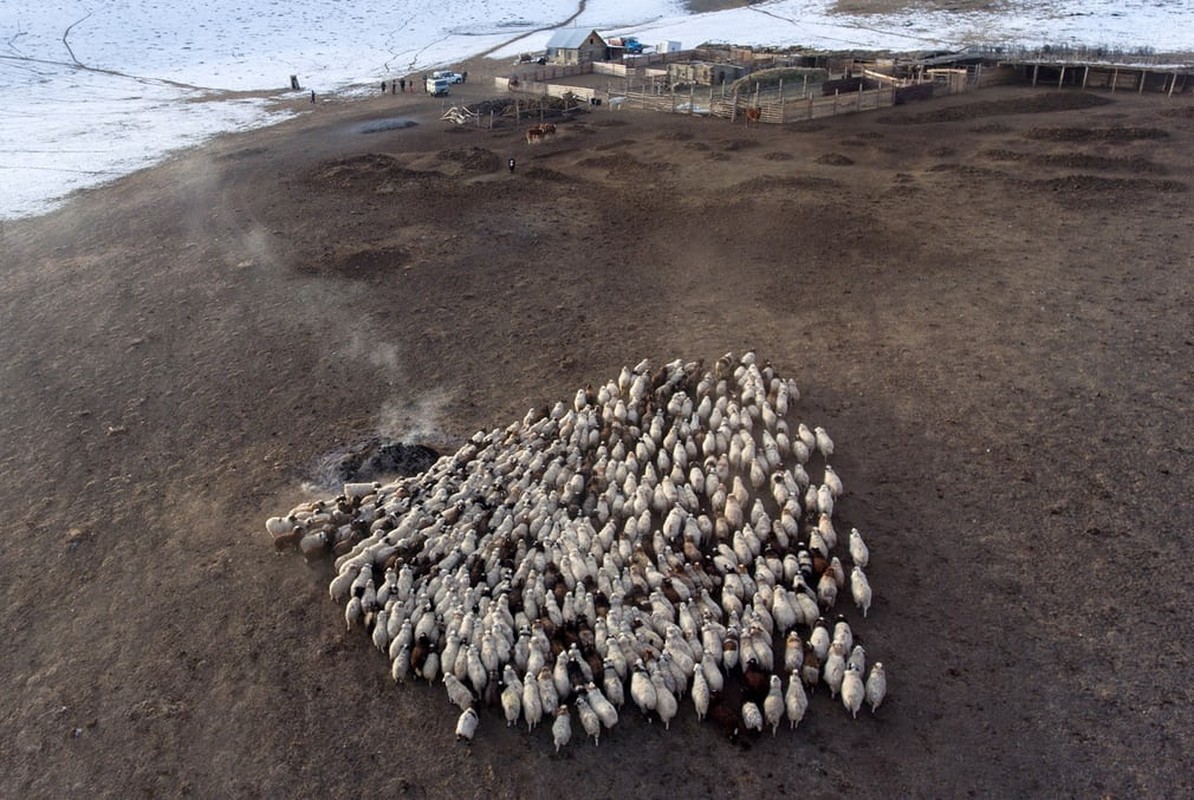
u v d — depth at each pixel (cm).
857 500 1767
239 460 1994
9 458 2042
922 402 2086
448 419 2133
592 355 2422
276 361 2453
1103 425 1938
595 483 1827
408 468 1931
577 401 2123
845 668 1331
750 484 1861
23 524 1802
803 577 1512
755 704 1282
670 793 1185
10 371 2467
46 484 1936
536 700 1291
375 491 1817
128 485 1919
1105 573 1515
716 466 1845
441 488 1783
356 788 1212
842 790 1176
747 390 2117
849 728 1269
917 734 1251
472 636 1411
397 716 1327
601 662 1363
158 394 2302
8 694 1391
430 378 2331
